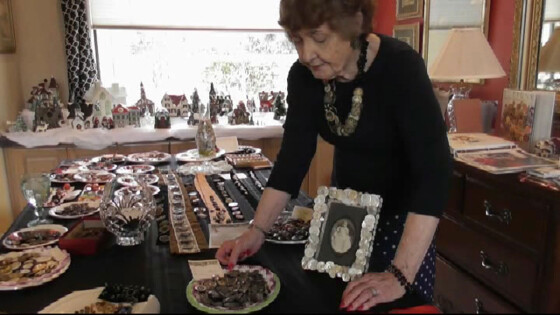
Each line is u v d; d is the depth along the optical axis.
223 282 1.07
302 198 1.74
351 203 1.15
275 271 1.15
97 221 1.41
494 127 2.39
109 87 3.50
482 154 1.91
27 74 3.46
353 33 1.00
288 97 1.31
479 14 2.59
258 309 0.97
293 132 1.29
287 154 1.30
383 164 1.23
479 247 1.87
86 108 3.21
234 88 3.88
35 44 3.43
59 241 1.28
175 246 1.30
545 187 1.56
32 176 1.60
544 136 1.94
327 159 3.35
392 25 3.57
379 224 1.27
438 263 2.14
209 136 2.40
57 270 1.15
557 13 2.06
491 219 1.79
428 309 0.74
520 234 1.65
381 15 3.76
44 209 1.64
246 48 3.82
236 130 3.26
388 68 1.10
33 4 3.37
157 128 3.24
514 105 2.04
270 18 3.73
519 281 1.68
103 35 3.57
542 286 1.58
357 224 1.12
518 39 2.28
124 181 1.86
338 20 0.96
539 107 1.92
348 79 1.14
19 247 1.31
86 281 1.12
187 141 3.23
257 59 3.86
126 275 1.15
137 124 3.32
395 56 1.10
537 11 2.16
